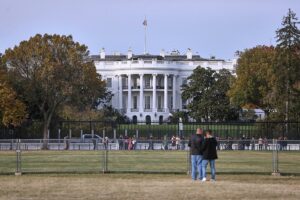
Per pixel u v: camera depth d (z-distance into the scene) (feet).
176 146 224.74
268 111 380.37
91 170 123.95
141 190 86.53
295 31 314.76
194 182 99.50
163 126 333.21
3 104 273.13
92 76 296.92
